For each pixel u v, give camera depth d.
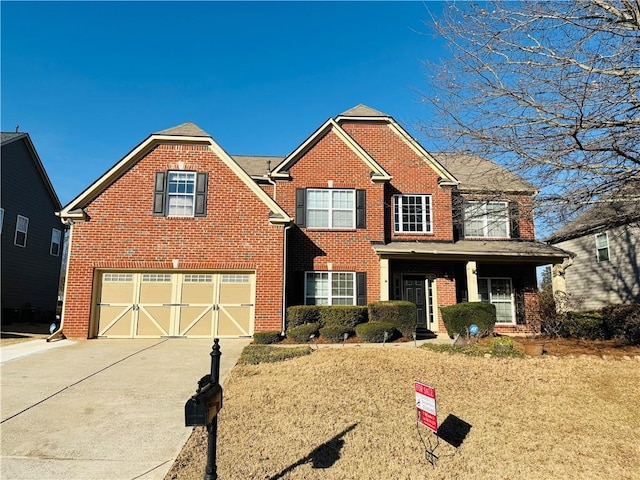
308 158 16.55
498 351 10.45
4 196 21.28
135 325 14.05
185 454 5.59
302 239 15.88
